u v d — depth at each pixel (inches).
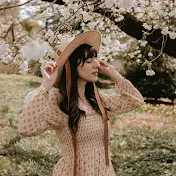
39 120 122.3
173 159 293.7
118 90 137.9
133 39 468.8
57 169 129.9
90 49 125.7
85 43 125.1
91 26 224.8
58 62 122.8
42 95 122.3
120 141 336.2
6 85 745.6
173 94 641.6
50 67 123.4
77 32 226.1
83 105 128.9
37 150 305.7
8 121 420.8
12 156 292.7
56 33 197.6
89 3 198.5
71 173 127.0
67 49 122.0
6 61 180.1
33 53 92.4
